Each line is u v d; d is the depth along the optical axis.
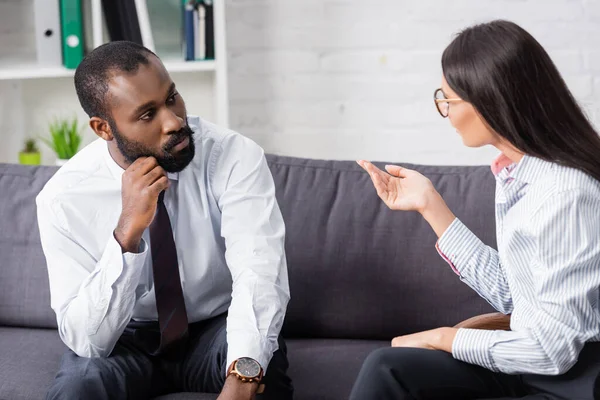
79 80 2.13
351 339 2.52
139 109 2.07
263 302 2.09
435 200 2.13
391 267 2.48
